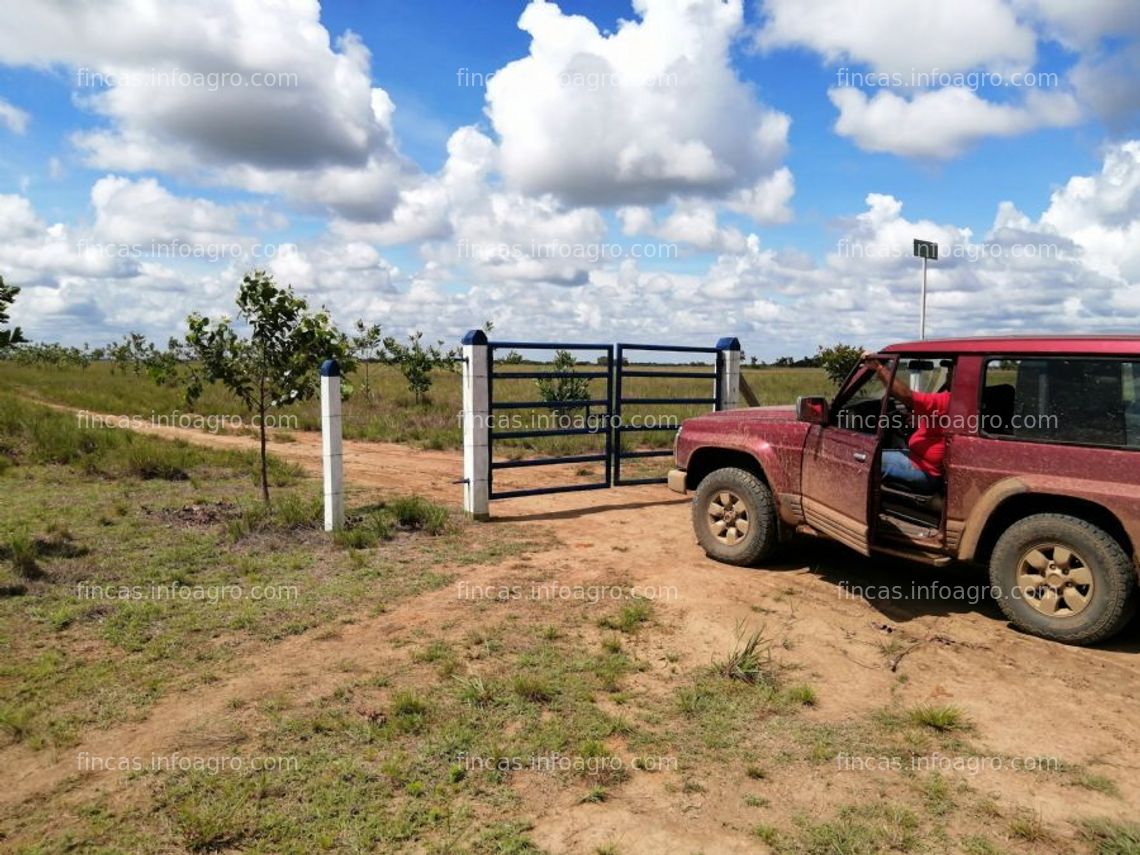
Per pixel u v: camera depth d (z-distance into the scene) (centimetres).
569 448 1487
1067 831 317
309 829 313
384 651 497
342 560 703
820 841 310
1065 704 431
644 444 1575
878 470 552
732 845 308
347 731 393
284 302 860
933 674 471
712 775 359
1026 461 520
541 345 945
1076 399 509
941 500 588
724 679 462
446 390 2864
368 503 948
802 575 668
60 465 1155
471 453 884
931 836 314
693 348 1067
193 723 401
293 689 441
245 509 839
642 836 313
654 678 465
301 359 859
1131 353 491
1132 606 490
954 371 556
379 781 349
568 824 321
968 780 356
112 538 745
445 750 375
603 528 855
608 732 397
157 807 329
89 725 399
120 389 2688
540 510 956
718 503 715
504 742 384
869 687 455
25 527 766
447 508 945
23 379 3095
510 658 486
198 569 664
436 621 550
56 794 338
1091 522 505
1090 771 364
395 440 1628
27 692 433
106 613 555
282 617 555
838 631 538
